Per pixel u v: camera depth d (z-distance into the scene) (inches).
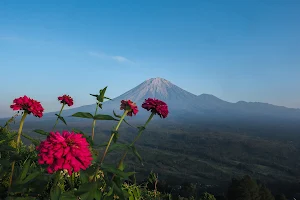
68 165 96.7
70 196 116.3
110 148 144.8
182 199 267.9
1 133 189.8
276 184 4042.8
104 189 151.4
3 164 137.1
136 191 189.9
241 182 1941.4
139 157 147.8
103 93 169.3
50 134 101.0
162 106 169.3
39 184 138.5
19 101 150.1
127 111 161.9
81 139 102.7
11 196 134.9
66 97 217.3
